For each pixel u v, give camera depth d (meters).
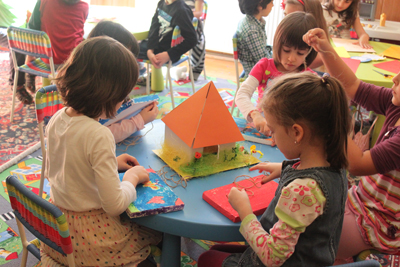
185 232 1.02
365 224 1.21
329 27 3.08
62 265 1.12
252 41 2.55
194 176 1.21
